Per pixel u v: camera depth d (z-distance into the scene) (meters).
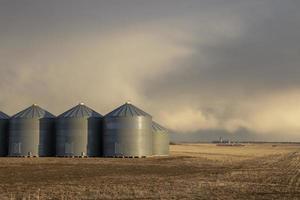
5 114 116.62
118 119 104.38
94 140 107.38
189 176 53.06
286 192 36.06
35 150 108.38
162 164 78.44
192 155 121.25
